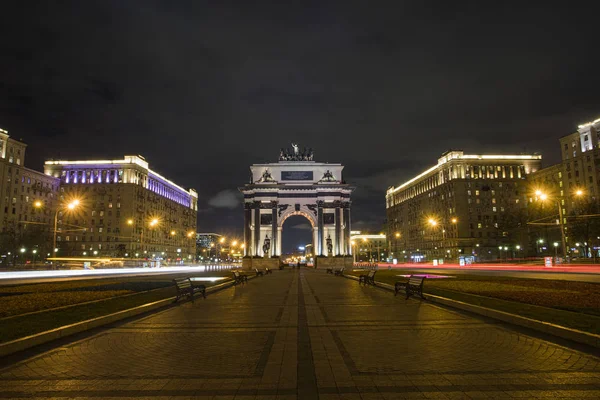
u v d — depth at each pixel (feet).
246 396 23.70
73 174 460.96
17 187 390.83
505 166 436.35
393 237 620.08
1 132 373.81
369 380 26.23
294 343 36.65
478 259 414.62
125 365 29.91
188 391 24.56
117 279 131.03
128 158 465.88
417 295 74.84
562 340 36.19
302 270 260.21
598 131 344.90
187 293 69.77
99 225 448.65
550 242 373.40
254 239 301.84
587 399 22.76
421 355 31.94
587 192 347.36
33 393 24.41
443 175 454.40
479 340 36.73
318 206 306.76
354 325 45.47
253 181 316.40
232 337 39.45
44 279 131.95
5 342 33.55
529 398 22.98
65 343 36.96
